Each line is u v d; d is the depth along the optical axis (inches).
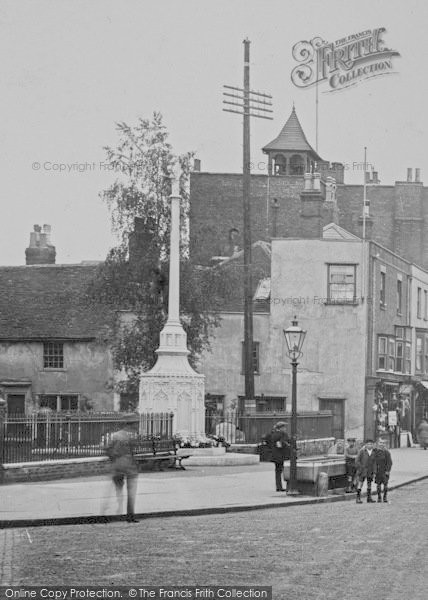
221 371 2124.8
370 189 2918.3
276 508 956.0
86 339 2103.8
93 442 1192.2
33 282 2282.2
